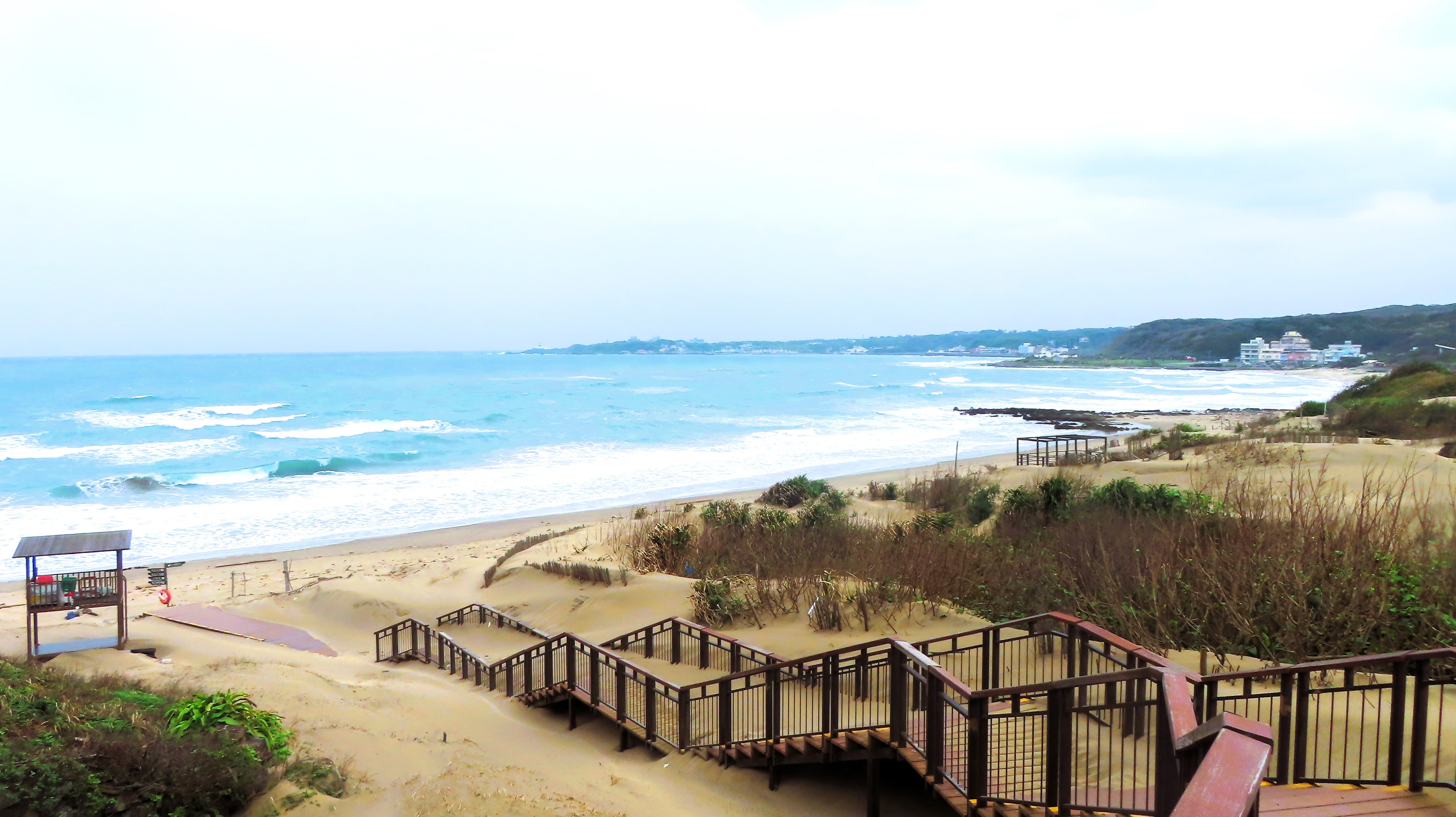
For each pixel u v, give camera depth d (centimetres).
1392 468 2152
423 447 4981
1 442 5281
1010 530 1695
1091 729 689
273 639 1848
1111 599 982
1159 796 426
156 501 3431
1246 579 900
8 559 2525
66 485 3625
